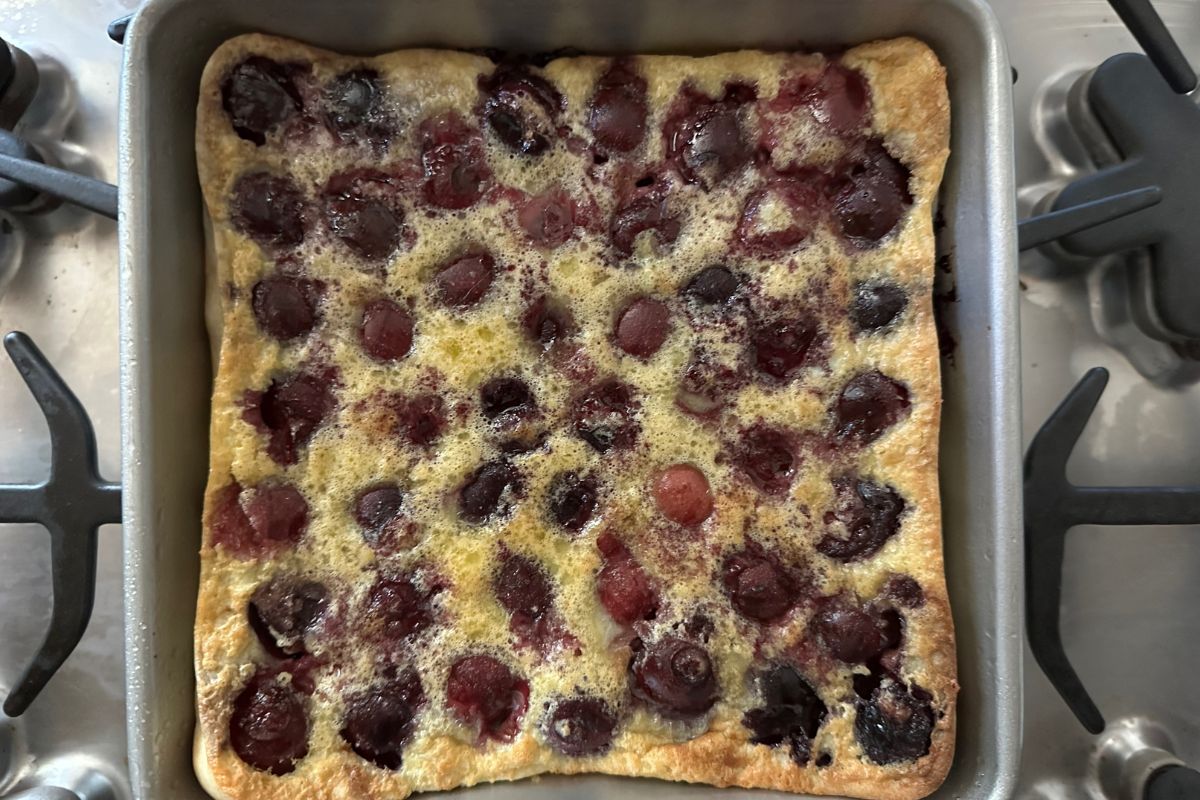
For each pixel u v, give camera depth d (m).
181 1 0.19
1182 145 0.23
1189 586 0.24
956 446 0.21
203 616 0.20
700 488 0.21
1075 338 0.25
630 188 0.22
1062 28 0.25
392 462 0.21
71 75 0.25
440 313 0.21
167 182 0.20
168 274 0.20
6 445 0.24
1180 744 0.24
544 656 0.21
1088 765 0.24
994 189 0.20
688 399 0.21
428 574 0.21
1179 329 0.23
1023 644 0.21
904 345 0.21
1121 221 0.23
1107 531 0.24
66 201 0.22
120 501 0.22
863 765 0.20
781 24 0.21
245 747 0.20
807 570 0.21
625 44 0.22
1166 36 0.23
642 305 0.21
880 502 0.21
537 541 0.21
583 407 0.21
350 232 0.21
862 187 0.21
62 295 0.24
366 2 0.20
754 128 0.22
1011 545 0.19
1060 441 0.22
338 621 0.20
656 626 0.21
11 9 0.25
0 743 0.23
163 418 0.19
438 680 0.20
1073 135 0.25
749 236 0.21
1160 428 0.24
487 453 0.21
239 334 0.21
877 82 0.21
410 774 0.20
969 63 0.20
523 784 0.20
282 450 0.21
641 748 0.20
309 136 0.21
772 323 0.21
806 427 0.21
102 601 0.23
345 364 0.21
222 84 0.20
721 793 0.20
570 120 0.22
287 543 0.21
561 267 0.21
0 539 0.23
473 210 0.21
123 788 0.23
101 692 0.23
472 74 0.21
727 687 0.21
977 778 0.20
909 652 0.21
